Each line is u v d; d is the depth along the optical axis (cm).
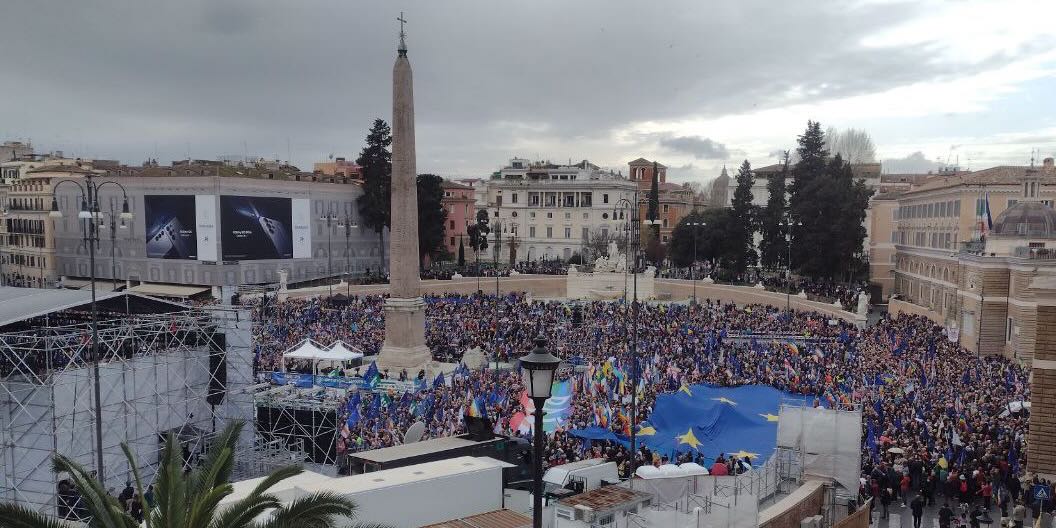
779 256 9356
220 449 1797
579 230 12912
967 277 6166
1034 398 2938
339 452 3164
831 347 5216
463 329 6144
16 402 2839
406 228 5081
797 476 2486
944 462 2853
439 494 2036
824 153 9219
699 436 3238
